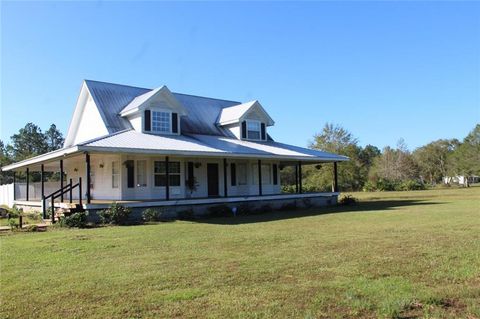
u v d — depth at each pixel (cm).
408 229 1211
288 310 498
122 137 1906
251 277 658
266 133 2680
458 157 6469
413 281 615
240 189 2458
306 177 5278
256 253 869
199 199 1938
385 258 783
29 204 2431
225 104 2869
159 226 1479
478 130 6075
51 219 1664
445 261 745
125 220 1628
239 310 503
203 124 2520
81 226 1509
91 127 2297
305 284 610
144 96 2230
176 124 2223
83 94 2362
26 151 6994
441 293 548
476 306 495
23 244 1077
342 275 660
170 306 525
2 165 5400
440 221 1411
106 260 831
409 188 5353
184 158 2173
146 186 2033
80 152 1670
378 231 1184
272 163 2650
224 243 1020
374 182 5338
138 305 532
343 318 470
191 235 1192
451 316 469
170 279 657
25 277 697
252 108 2575
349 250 877
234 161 2436
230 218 1792
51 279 678
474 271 666
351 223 1437
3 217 2039
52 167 2823
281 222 1548
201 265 756
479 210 1850
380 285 592
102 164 2152
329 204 2575
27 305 545
